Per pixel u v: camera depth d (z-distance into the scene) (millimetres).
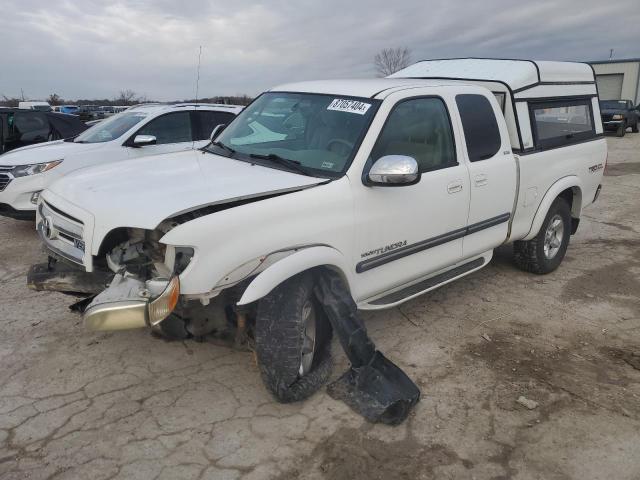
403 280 4199
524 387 3785
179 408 3410
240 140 4453
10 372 3766
